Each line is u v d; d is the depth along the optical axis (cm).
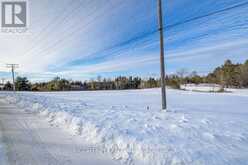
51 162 373
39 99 1820
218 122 712
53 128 641
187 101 2144
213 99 2497
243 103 1864
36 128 643
